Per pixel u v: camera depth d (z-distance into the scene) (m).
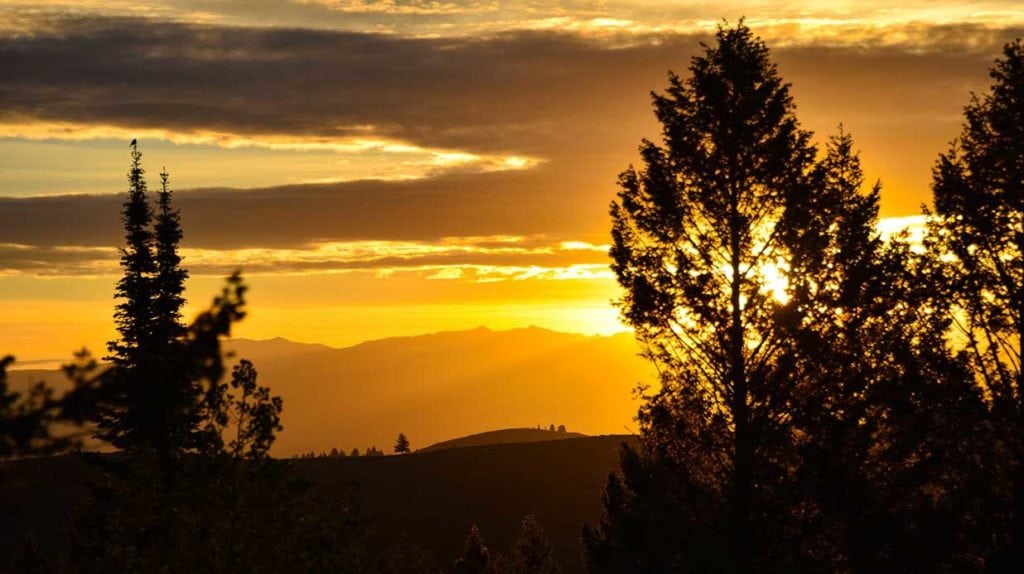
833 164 39.34
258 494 25.69
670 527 35.19
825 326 38.41
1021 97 37.03
